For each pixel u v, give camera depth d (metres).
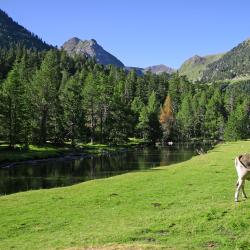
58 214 28.84
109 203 31.70
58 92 137.88
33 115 115.25
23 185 52.69
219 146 105.69
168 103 198.12
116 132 138.75
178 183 38.88
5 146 99.75
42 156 90.75
